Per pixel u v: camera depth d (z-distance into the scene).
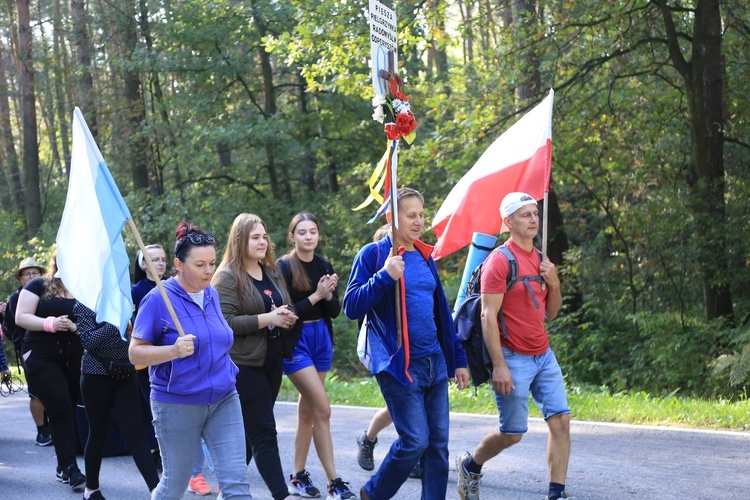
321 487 6.57
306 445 6.32
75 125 4.81
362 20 15.55
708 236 14.76
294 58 16.08
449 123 16.70
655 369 14.34
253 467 7.41
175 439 4.59
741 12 15.98
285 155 25.52
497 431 5.48
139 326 4.54
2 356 8.16
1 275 27.36
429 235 18.25
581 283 16.97
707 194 15.02
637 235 16.39
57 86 33.06
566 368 15.42
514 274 5.29
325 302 6.28
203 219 24.88
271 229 25.66
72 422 6.94
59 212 39.53
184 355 4.42
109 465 7.70
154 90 29.86
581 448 7.40
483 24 16.42
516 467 6.89
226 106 26.92
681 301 15.47
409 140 5.06
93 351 5.91
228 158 28.52
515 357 5.35
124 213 4.69
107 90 29.84
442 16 15.77
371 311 4.90
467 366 5.44
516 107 16.44
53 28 31.52
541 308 5.39
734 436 7.59
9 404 12.12
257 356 5.47
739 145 16.03
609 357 15.54
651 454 7.08
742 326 14.11
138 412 6.04
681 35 15.45
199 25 24.80
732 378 12.09
